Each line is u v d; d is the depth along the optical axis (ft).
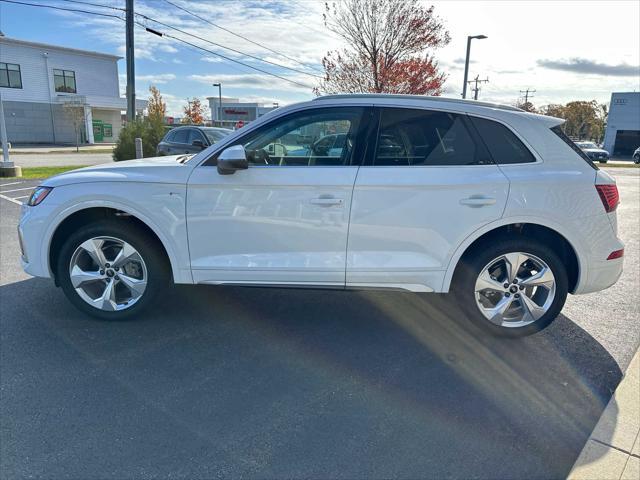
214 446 7.82
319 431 8.27
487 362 10.82
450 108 11.14
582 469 7.29
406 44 48.42
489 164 11.00
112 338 11.60
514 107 11.46
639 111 147.95
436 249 11.10
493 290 11.61
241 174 11.10
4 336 11.55
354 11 47.98
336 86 51.78
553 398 9.41
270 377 10.01
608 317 13.48
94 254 11.98
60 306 13.41
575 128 242.78
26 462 7.35
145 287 12.19
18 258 17.99
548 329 12.62
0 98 46.50
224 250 11.53
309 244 11.27
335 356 10.99
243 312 13.39
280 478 7.15
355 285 11.45
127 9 54.90
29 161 76.18
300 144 11.39
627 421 8.49
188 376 9.96
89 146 131.23
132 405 8.89
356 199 10.94
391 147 11.12
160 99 149.38
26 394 9.15
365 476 7.23
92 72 141.49
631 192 44.75
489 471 7.41
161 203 11.35
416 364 10.68
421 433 8.29
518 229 11.77
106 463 7.38
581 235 11.08
